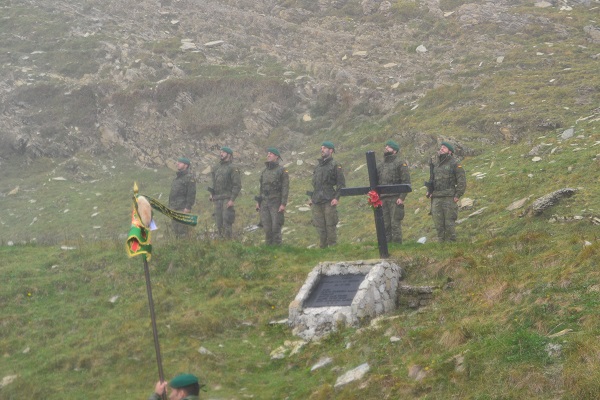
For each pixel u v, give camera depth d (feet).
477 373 59.26
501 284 75.92
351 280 92.94
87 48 288.30
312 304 90.74
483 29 267.39
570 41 247.29
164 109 254.27
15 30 305.73
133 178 232.12
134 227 58.54
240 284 103.24
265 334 89.20
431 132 196.34
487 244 98.53
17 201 222.48
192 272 109.91
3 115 260.83
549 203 118.73
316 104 248.52
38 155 246.06
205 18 314.96
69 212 209.46
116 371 81.00
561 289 68.54
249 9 323.98
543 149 160.04
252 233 174.50
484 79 224.53
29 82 272.72
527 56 236.43
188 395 48.88
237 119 246.06
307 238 168.04
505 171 154.71
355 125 231.71
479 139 185.16
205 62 276.41
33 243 133.59
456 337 66.95
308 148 229.04
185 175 137.90
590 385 51.42
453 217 112.88
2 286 107.86
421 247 106.93
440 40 270.46
